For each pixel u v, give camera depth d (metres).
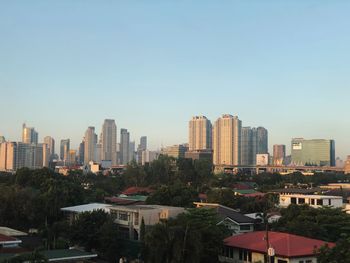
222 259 60.88
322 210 76.88
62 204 95.25
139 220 74.31
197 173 183.12
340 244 43.22
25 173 130.00
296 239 57.16
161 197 100.50
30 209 92.19
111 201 116.81
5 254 57.00
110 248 68.75
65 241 73.38
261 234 61.22
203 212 63.28
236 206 108.44
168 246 53.66
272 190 156.25
